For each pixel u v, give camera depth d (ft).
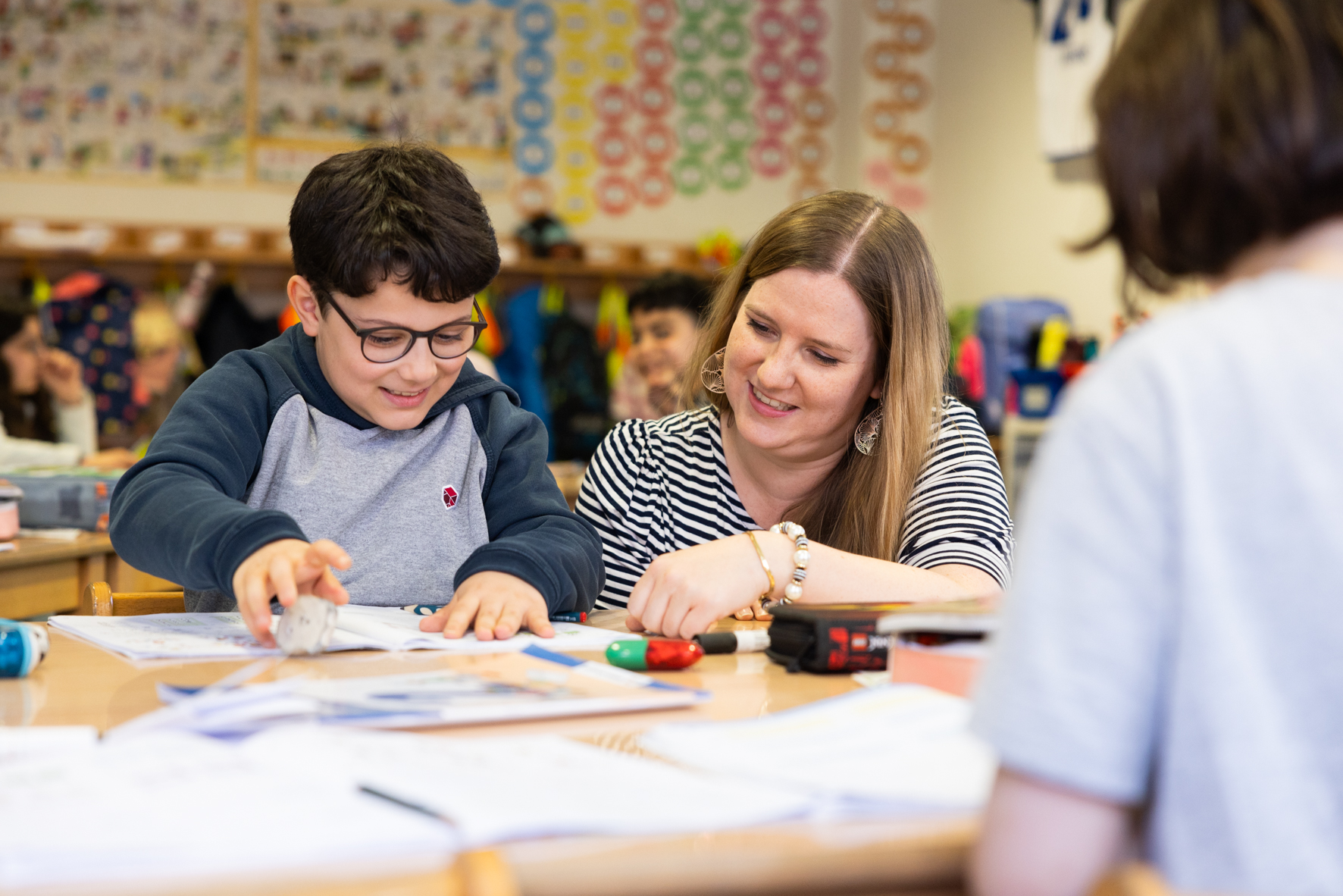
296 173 17.22
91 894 1.52
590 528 4.44
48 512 7.68
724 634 3.56
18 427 12.37
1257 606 1.64
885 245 4.64
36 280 16.34
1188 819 1.65
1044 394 12.17
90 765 1.97
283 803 1.78
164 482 3.72
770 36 18.39
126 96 16.76
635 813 1.82
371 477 4.46
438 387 4.45
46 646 2.92
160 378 16.26
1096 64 12.85
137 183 16.80
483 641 3.41
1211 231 1.88
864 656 3.18
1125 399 1.74
